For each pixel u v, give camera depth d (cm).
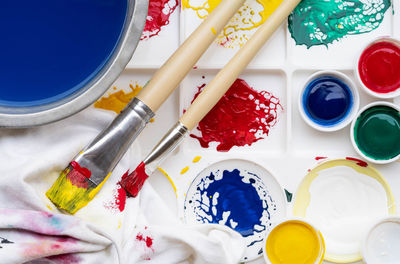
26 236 97
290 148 115
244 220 116
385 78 115
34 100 94
